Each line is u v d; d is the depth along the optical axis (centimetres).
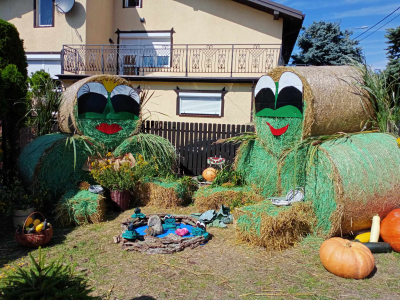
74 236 470
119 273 358
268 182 571
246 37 1298
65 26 1278
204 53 1330
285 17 1234
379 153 450
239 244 445
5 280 224
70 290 222
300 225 449
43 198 534
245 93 1138
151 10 1380
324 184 440
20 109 698
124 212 596
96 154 646
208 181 734
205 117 1175
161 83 1187
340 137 477
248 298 314
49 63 1321
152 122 862
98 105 652
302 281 348
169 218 514
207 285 337
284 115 515
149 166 669
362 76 522
